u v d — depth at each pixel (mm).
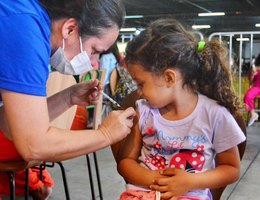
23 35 998
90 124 2633
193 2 12102
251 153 4266
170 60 1195
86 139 1122
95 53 1241
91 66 1262
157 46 1194
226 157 1257
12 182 1625
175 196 1198
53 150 1074
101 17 1139
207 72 1256
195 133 1252
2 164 1610
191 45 1224
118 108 1535
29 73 1011
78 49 1180
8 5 1019
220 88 1271
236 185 3195
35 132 1045
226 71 1283
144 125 1315
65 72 1255
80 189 3080
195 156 1256
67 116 2020
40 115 1048
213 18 15484
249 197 2939
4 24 995
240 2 12133
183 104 1257
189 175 1202
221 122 1235
